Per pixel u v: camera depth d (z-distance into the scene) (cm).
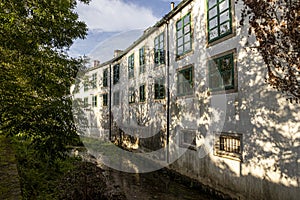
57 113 454
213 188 695
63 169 556
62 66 505
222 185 664
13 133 445
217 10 708
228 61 667
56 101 473
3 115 410
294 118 487
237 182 620
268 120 542
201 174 741
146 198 655
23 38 389
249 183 586
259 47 428
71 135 484
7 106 404
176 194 712
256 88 573
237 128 627
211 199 680
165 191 729
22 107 416
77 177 450
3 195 277
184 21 849
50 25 441
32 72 436
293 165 484
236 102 632
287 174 495
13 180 326
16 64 416
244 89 607
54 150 500
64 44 540
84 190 432
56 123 466
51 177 527
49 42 496
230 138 659
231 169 640
